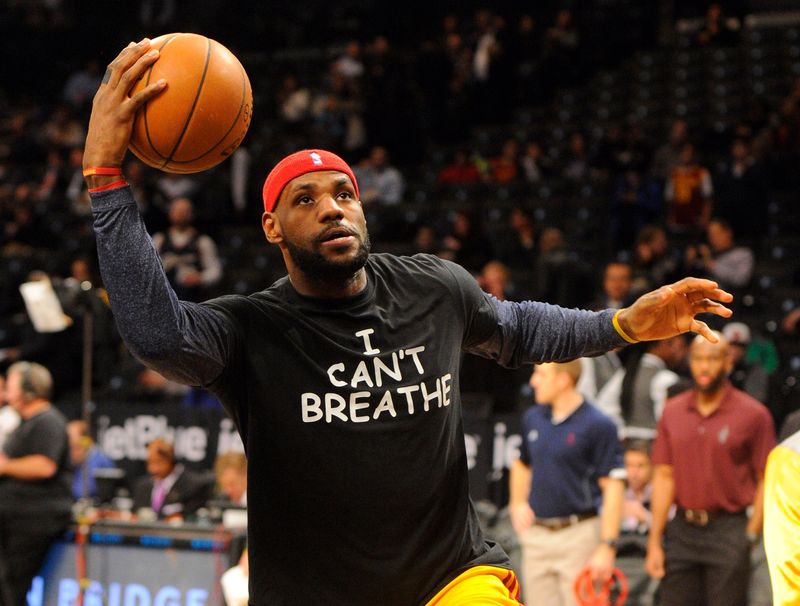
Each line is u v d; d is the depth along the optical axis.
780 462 3.21
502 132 18.81
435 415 3.18
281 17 24.23
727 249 12.66
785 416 9.95
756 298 12.54
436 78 19.61
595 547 7.17
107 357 13.43
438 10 22.95
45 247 16.80
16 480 8.34
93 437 11.30
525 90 19.61
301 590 3.16
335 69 20.08
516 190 16.58
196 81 3.01
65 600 8.32
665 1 21.12
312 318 3.17
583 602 6.77
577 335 3.38
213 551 7.93
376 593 3.14
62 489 8.41
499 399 10.83
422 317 3.26
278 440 3.12
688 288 3.20
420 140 18.47
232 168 17.84
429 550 3.18
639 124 17.59
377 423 3.12
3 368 13.49
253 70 22.25
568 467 7.15
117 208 2.93
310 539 3.13
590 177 16.16
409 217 16.27
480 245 13.61
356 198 3.22
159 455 9.02
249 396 3.14
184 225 14.13
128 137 2.98
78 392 13.38
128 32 23.70
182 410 11.07
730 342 10.20
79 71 23.41
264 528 3.18
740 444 6.86
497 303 3.44
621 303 10.58
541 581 7.25
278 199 3.19
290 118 19.61
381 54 19.69
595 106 18.77
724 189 14.27
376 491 3.10
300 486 3.12
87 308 9.26
